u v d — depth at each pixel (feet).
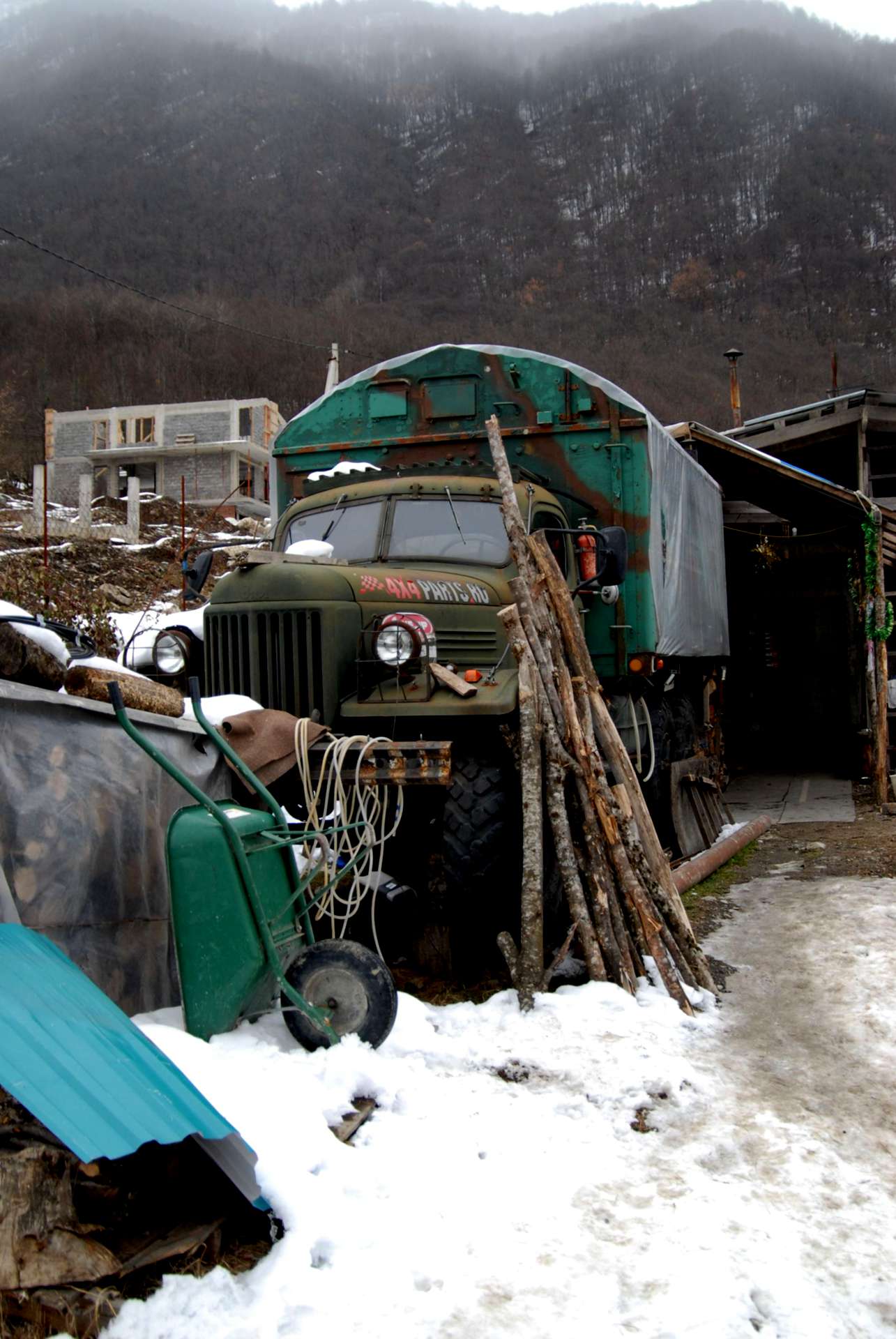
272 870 12.82
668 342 238.27
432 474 23.43
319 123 521.65
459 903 15.92
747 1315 8.43
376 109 577.84
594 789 15.66
